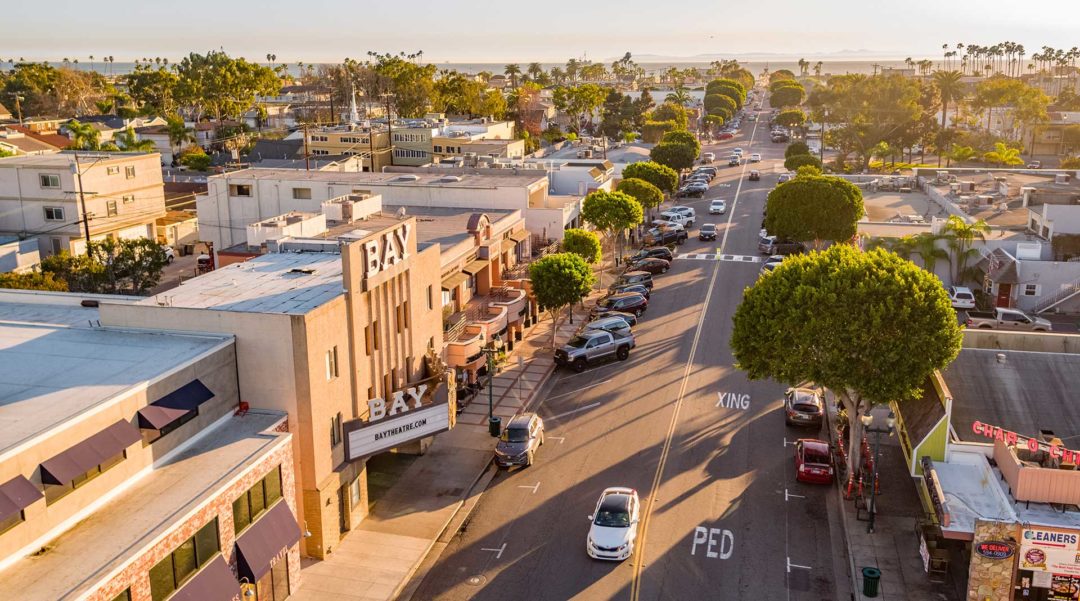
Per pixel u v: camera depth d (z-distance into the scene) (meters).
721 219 110.56
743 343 41.09
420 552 35.16
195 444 31.58
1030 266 70.19
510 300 60.06
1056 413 39.25
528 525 37.38
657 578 33.28
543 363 57.56
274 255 46.44
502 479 41.72
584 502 39.25
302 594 32.16
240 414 34.03
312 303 36.03
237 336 33.81
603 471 42.31
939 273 74.69
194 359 31.59
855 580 32.81
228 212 74.06
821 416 46.84
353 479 36.94
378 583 32.91
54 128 161.38
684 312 69.81
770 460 43.50
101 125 162.88
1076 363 42.25
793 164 137.12
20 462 24.42
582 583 32.97
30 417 27.30
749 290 41.66
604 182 102.56
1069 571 29.98
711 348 60.72
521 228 71.06
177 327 34.88
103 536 25.62
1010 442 34.28
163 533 25.77
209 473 29.36
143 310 35.22
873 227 86.06
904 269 38.69
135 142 135.88
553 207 81.56
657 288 77.69
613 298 69.12
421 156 121.56
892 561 34.12
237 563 29.47
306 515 34.41
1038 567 30.19
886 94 160.75
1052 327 65.94
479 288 60.91
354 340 36.75
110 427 27.69
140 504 27.44
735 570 33.84
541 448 45.09
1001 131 196.75
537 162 101.88
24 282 56.59
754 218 110.44
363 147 120.94
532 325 65.94
